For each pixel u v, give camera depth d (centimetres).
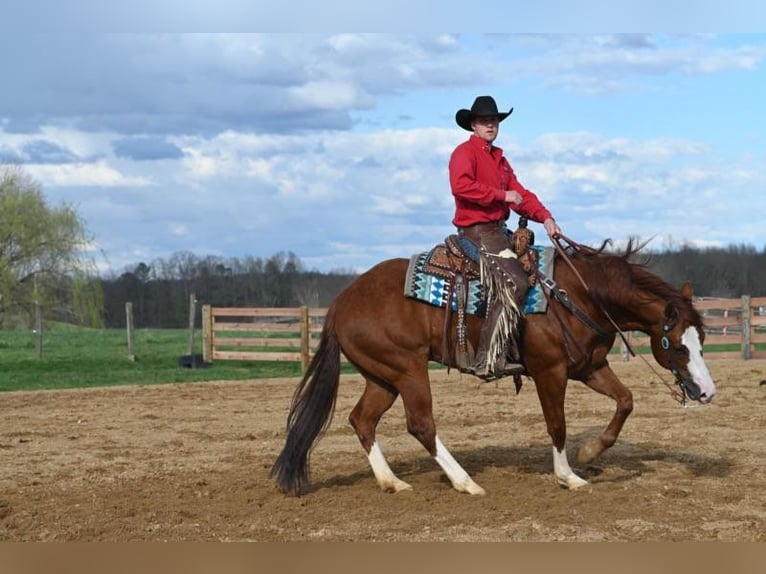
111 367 2205
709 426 1088
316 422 753
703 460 880
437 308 738
